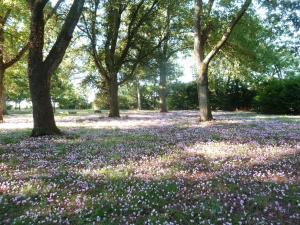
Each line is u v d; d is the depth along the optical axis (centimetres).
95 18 3291
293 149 1125
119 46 3656
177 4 3375
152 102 7719
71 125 2395
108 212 577
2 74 2953
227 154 1062
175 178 784
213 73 3628
